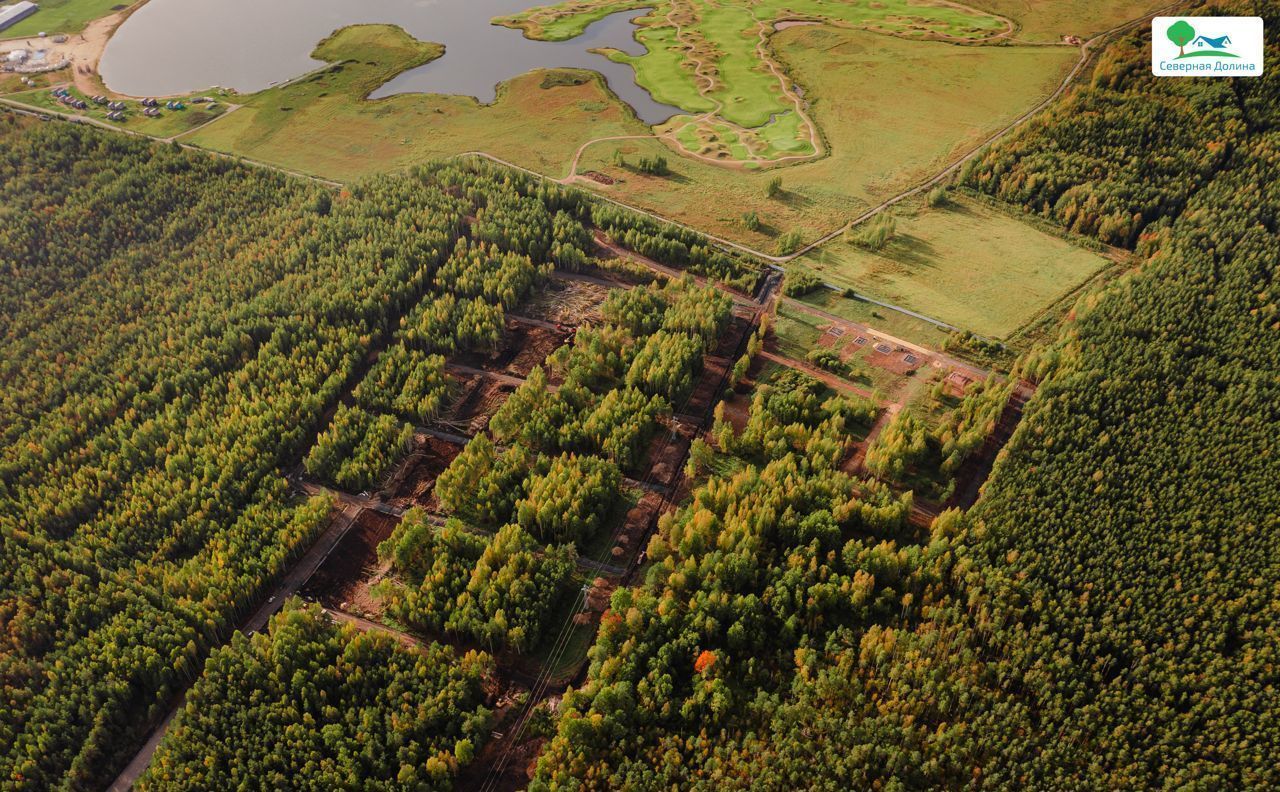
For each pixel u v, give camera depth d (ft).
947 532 442.91
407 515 468.34
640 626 408.46
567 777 357.82
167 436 515.09
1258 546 422.00
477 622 412.98
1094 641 391.24
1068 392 501.56
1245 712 359.66
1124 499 448.24
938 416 531.50
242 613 440.86
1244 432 471.21
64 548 456.86
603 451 510.58
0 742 376.89
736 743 365.61
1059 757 351.46
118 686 391.04
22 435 515.09
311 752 364.99
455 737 380.99
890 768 345.31
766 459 508.94
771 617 413.59
